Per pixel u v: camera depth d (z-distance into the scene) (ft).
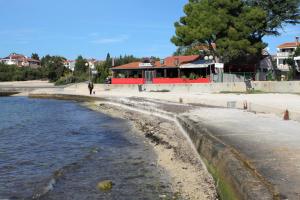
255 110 95.91
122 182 48.83
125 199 42.37
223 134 57.11
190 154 59.52
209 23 191.62
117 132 93.35
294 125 66.03
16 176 52.60
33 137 86.99
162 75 231.09
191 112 95.40
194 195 41.60
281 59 318.86
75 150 71.15
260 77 208.03
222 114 87.10
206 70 214.07
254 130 60.70
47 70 389.80
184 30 198.90
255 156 40.93
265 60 236.63
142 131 92.48
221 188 37.76
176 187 45.52
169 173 52.01
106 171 54.65
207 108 104.99
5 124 111.45
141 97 161.79
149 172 53.26
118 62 323.16
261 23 192.03
